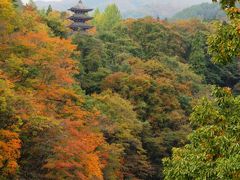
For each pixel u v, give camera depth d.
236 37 14.19
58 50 48.38
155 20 109.62
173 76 76.38
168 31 104.56
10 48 44.34
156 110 67.81
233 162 12.98
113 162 47.34
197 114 15.73
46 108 41.16
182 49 103.50
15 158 33.50
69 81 46.94
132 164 55.47
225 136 14.03
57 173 34.34
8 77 40.78
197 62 96.50
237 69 103.00
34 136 35.16
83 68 74.00
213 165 14.08
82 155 35.69
